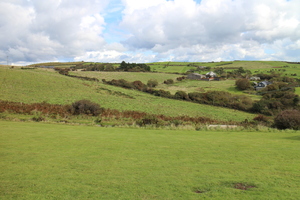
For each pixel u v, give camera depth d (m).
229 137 17.31
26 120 27.52
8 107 33.69
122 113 38.53
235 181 7.00
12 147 11.66
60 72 90.06
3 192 6.13
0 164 8.69
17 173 7.68
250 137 17.36
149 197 5.85
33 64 173.38
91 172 7.89
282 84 77.69
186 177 7.38
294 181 6.93
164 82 102.56
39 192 6.15
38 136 15.46
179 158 9.95
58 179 7.16
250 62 182.88
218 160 9.59
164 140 15.14
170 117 38.28
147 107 49.62
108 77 100.06
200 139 15.90
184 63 188.50
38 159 9.48
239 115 49.41
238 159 9.75
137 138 16.02
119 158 9.88
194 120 36.84
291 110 27.66
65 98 49.50
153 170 8.15
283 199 5.66
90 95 56.78
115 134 18.36
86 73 104.50
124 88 75.25
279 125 27.08
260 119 43.12
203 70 153.62
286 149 11.94
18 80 60.28
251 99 63.47
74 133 17.94
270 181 6.94
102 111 38.00
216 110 53.50
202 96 67.44
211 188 6.45
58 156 10.08
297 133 20.59
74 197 5.85
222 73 138.75
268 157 10.09
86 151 11.20
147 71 135.25
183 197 5.84
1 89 49.47
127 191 6.23
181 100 64.44
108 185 6.67
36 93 51.06
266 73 131.12
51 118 30.91
